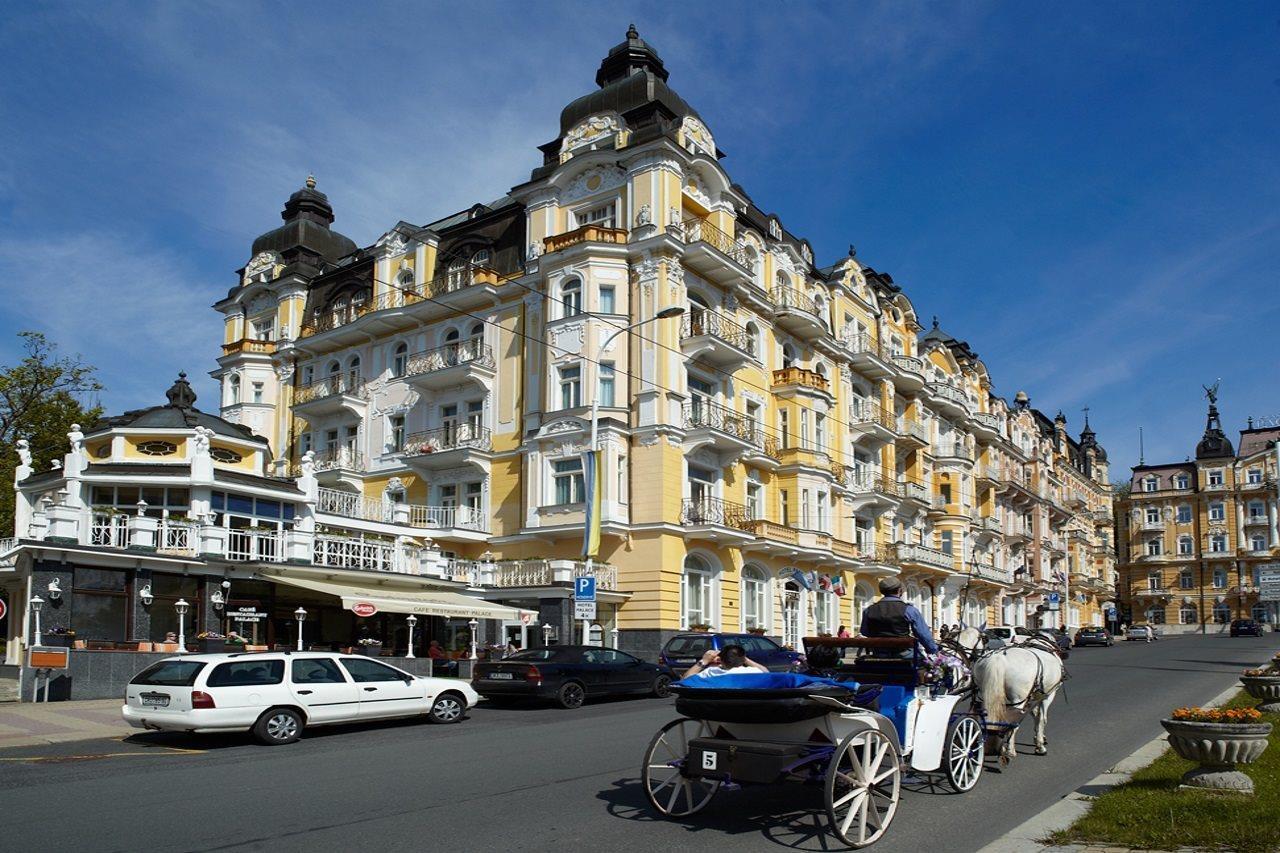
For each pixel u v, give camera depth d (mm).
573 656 23469
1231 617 105000
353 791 11211
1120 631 105375
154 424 30312
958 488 61094
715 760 9273
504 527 38750
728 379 40188
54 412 44312
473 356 40875
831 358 48594
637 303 36938
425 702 18891
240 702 15992
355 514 38938
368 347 45344
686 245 37156
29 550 23078
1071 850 8164
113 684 22797
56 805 10531
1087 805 9961
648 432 35844
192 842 8852
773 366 43938
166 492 29047
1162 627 109188
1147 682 26312
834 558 44219
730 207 40656
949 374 65375
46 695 21781
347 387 45562
